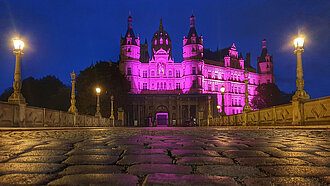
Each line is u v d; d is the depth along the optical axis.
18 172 2.36
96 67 55.50
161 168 2.56
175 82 88.44
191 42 86.62
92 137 7.31
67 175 2.24
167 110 75.31
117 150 4.08
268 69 107.69
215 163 2.85
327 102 10.85
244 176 2.21
